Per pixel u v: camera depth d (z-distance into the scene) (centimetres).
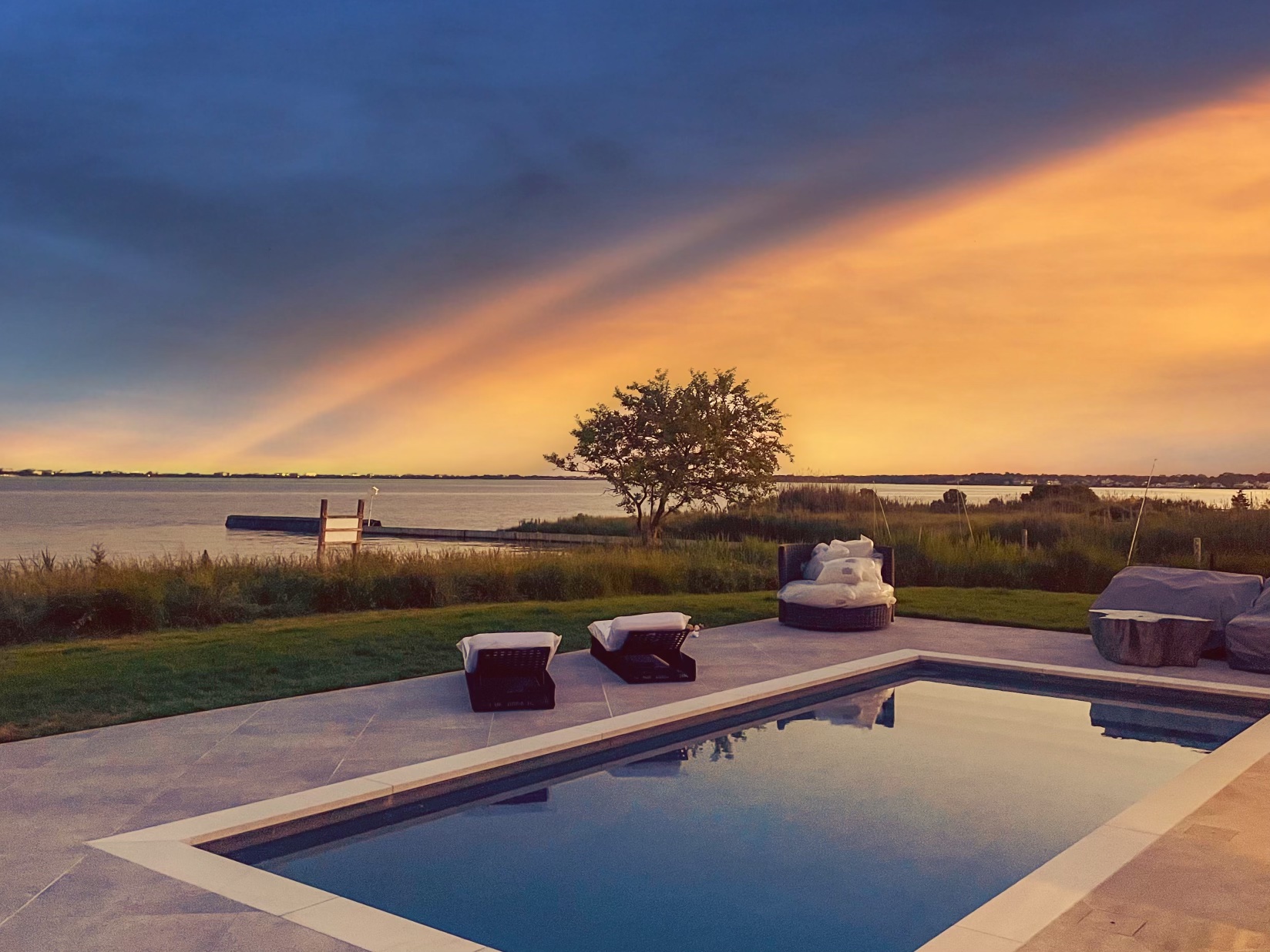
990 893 392
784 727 691
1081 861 398
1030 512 3075
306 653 909
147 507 7394
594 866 422
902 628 1103
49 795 488
